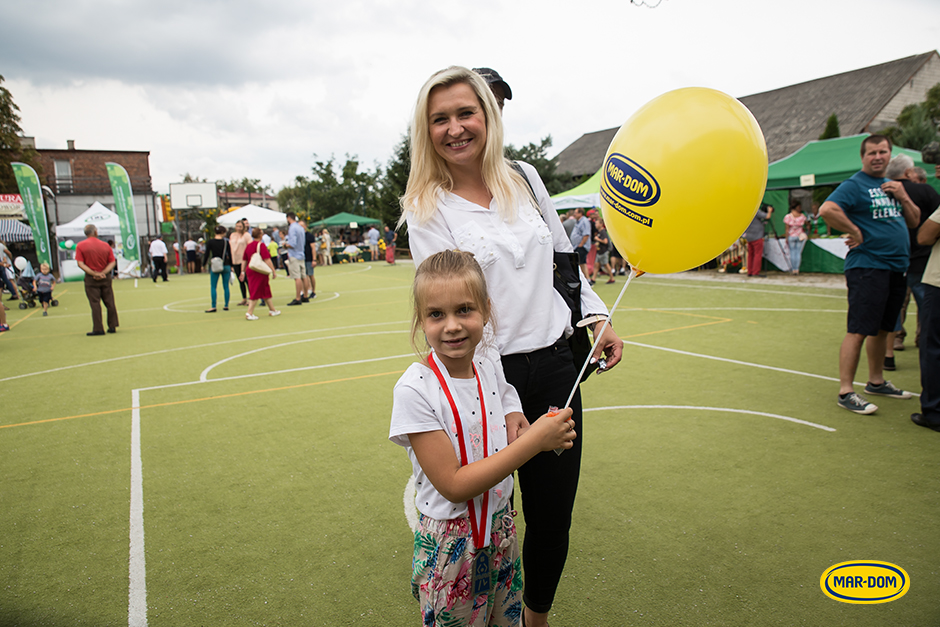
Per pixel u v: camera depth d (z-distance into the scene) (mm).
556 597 2393
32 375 6812
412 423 1537
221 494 3461
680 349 6988
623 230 1878
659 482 3430
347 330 9438
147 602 2436
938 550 2629
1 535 3027
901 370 5664
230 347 8203
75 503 3381
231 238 12711
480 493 1497
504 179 1886
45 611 2387
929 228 3875
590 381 5668
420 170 1930
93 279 9492
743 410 4656
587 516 3059
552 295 1929
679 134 1701
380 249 33031
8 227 26109
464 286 1553
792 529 2859
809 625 2178
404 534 2963
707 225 1749
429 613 1646
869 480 3346
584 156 46094
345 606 2383
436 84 1813
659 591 2412
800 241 14977
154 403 5441
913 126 24109
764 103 35562
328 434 4453
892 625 2160
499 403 1728
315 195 54594
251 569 2670
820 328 7980
